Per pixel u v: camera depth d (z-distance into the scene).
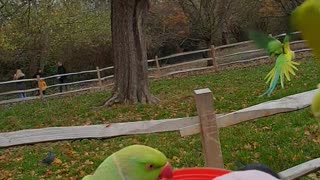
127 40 12.34
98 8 25.47
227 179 0.97
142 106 11.68
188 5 24.03
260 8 20.56
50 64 25.23
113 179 1.40
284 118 7.50
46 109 13.59
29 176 6.41
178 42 25.39
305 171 3.61
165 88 15.31
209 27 23.58
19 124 11.38
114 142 7.52
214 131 2.99
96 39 25.72
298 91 10.30
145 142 7.28
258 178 0.97
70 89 21.02
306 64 14.85
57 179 6.17
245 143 6.50
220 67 19.47
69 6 23.72
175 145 6.89
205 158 3.01
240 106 9.81
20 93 18.83
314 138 6.40
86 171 6.38
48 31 23.86
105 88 18.56
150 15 24.91
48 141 3.32
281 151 5.97
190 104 10.96
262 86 12.17
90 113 11.64
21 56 24.83
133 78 12.38
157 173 1.46
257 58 19.12
